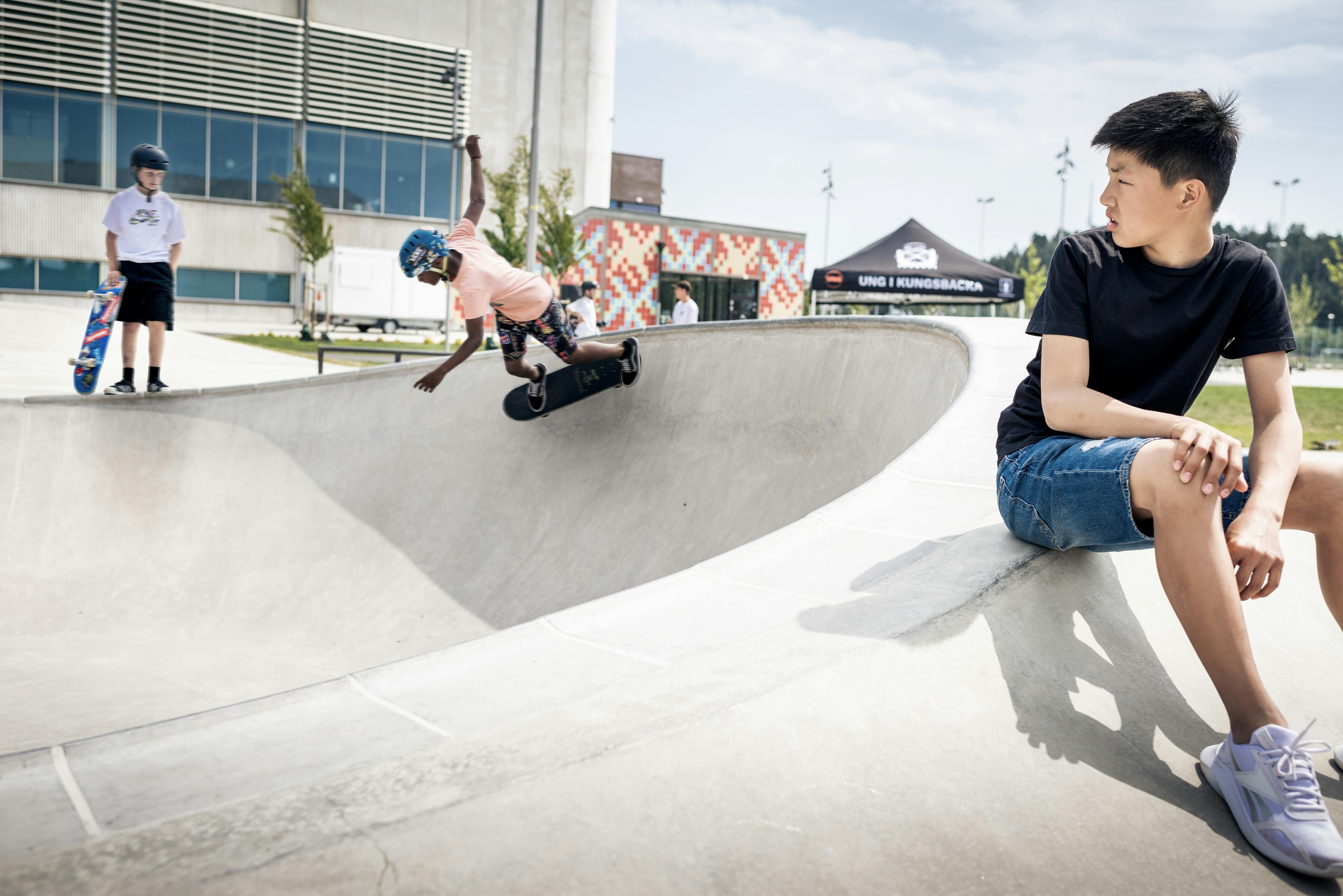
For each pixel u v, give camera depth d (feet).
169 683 13.80
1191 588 4.53
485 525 19.20
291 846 3.19
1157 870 3.90
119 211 20.15
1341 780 4.94
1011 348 12.27
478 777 3.66
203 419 20.72
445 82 84.99
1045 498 5.49
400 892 3.03
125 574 17.58
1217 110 4.96
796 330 17.81
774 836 3.59
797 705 4.32
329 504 19.99
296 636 16.53
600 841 3.39
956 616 5.25
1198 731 5.27
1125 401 5.69
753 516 16.56
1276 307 5.25
